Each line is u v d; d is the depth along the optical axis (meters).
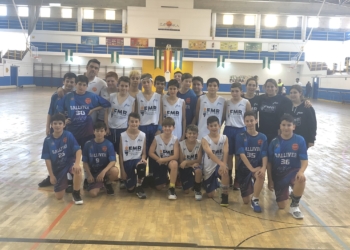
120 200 3.95
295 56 24.05
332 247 2.91
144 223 3.31
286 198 3.76
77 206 3.71
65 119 4.18
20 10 23.86
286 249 2.85
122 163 4.15
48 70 25.98
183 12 23.03
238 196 4.21
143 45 23.25
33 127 8.89
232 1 23.05
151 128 4.44
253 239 3.03
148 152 4.38
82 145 4.38
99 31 23.70
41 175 4.85
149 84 4.38
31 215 3.43
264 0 22.48
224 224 3.34
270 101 4.43
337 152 7.01
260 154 3.93
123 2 23.19
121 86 4.34
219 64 23.44
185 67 24.92
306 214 3.66
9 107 12.94
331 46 24.31
